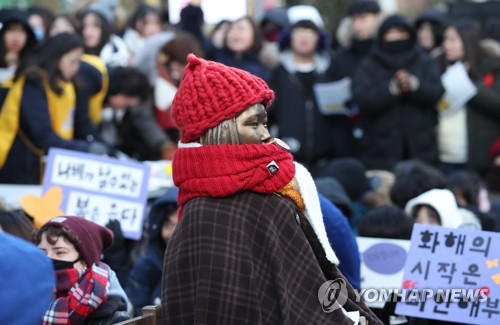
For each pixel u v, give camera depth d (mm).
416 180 10750
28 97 13070
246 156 6168
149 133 15164
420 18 18781
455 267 8273
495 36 21312
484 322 8172
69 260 7422
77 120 14344
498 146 16328
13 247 5059
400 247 9203
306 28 16484
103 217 10406
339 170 11984
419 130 15969
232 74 6305
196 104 6258
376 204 11875
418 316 8305
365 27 16844
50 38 13484
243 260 6062
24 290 4996
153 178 12516
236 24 16531
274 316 6027
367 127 16141
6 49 14016
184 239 6238
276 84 16672
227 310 6004
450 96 16453
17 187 12148
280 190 6277
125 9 26719
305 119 16578
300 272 6113
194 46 15781
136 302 9750
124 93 15078
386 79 15688
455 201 10305
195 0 18672
